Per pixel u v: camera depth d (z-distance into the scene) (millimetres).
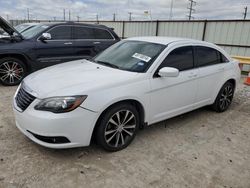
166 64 3719
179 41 4113
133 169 2967
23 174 2756
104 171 2898
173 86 3770
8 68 6188
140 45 4105
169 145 3592
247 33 10453
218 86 4734
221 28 11188
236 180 2889
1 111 4473
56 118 2764
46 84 3107
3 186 2551
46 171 2832
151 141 3678
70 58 7148
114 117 3211
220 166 3145
